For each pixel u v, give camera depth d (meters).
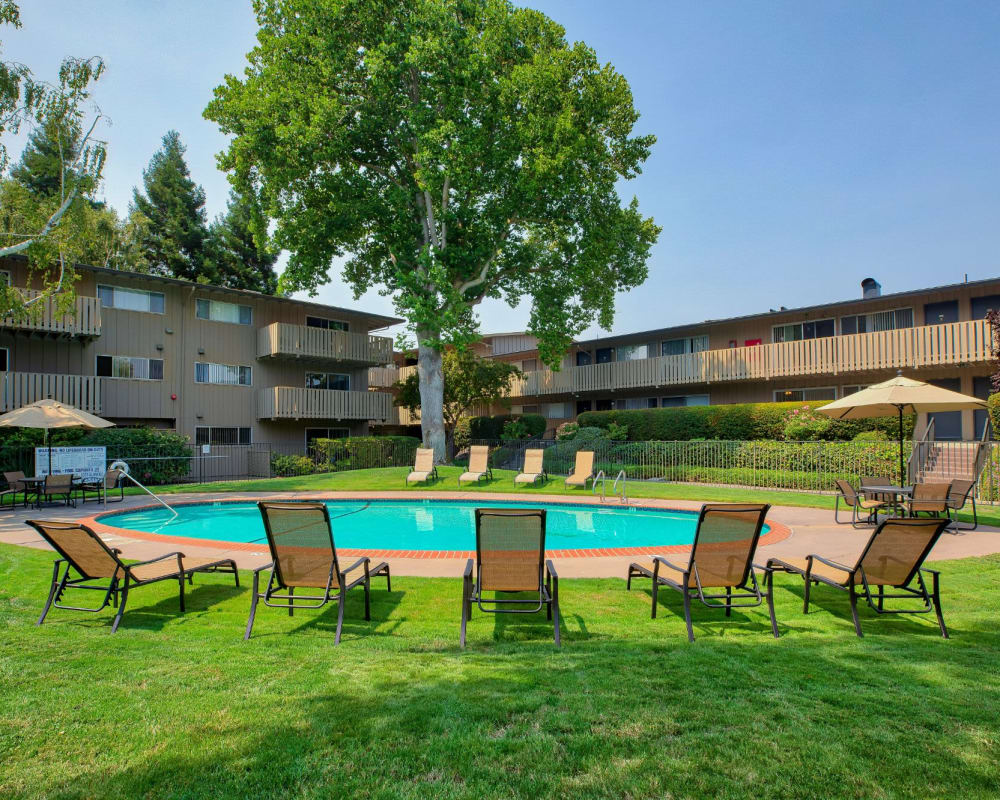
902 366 20.45
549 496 14.88
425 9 17.78
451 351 28.53
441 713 3.24
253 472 24.98
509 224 22.67
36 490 13.62
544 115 19.03
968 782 2.58
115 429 20.30
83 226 18.75
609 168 22.70
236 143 18.78
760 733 3.01
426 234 22.08
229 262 40.88
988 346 17.06
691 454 19.77
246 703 3.38
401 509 14.36
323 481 18.77
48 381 19.25
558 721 3.14
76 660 4.11
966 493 9.87
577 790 2.52
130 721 3.17
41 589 6.16
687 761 2.74
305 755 2.82
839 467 16.38
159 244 39.62
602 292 25.17
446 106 19.00
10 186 20.44
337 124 19.02
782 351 23.52
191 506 14.44
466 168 18.95
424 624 5.07
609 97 20.17
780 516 11.66
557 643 4.49
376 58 17.69
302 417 25.64
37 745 2.92
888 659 4.12
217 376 24.75
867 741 2.93
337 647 4.45
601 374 29.33
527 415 31.17
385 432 35.53
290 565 5.05
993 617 5.22
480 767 2.70
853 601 4.88
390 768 2.70
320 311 27.89
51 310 19.12
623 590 6.17
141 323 22.67
